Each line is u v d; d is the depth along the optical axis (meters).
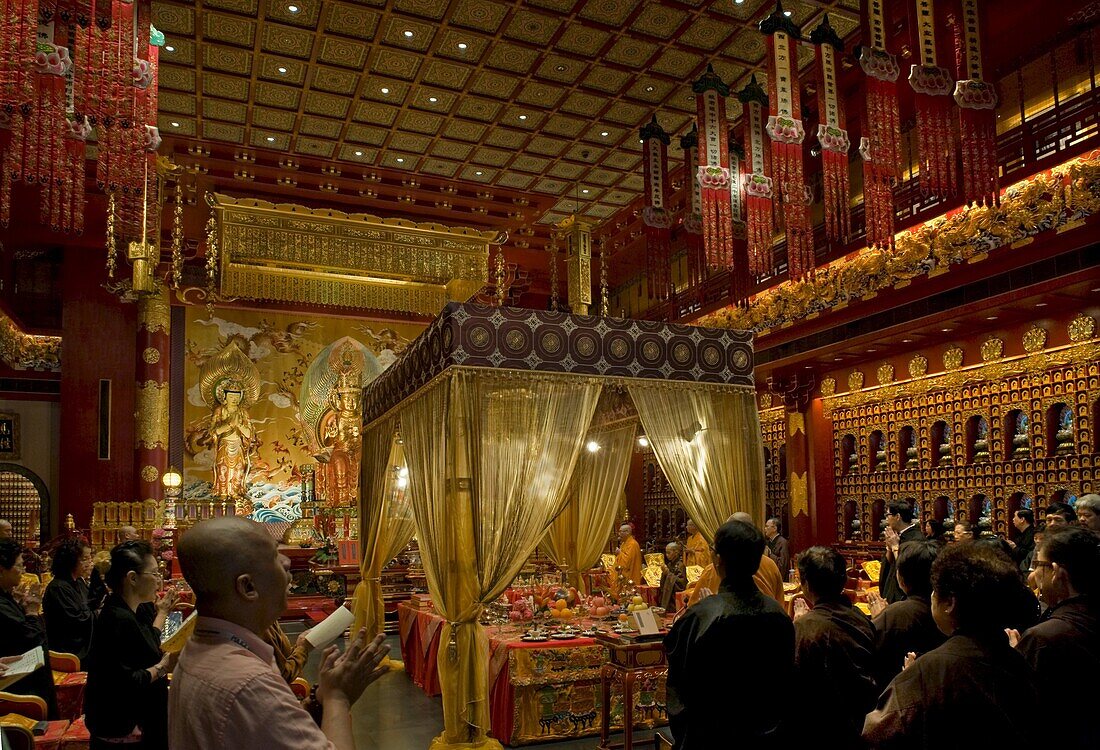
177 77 12.27
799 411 14.23
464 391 5.91
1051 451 10.22
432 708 7.34
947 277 10.36
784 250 13.84
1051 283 9.05
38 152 6.59
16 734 3.36
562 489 6.02
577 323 6.32
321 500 17.61
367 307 16.25
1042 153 9.46
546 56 11.78
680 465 6.43
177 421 17.22
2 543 4.62
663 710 6.57
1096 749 2.21
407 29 11.16
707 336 6.75
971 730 1.89
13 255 17.47
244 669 1.63
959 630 2.05
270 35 11.27
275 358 18.25
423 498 6.50
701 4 10.61
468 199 16.64
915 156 12.06
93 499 16.27
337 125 13.76
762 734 2.61
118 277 16.88
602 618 7.73
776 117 8.50
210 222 14.77
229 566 1.75
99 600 6.85
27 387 16.81
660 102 13.04
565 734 6.27
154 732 3.39
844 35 10.90
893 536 6.45
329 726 1.69
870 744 2.06
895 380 12.57
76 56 6.73
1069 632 2.31
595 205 17.09
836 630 2.82
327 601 14.39
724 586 2.85
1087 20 9.89
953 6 7.98
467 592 5.79
